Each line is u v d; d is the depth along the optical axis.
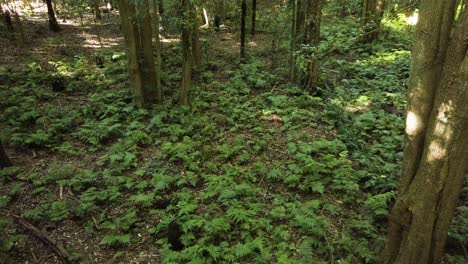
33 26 19.45
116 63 13.55
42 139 7.95
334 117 9.01
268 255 4.76
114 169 6.99
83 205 5.83
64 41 17.09
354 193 6.16
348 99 10.13
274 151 7.71
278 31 14.95
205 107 9.81
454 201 3.67
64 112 9.51
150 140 8.20
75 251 5.03
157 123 8.76
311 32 10.70
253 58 14.14
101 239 5.32
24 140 7.93
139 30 9.38
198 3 8.95
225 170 6.92
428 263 3.94
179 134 8.37
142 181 6.59
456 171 3.52
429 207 3.68
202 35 18.00
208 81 11.97
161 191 6.41
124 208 6.00
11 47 15.33
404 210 3.93
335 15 19.02
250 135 8.43
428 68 3.57
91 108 9.72
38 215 5.67
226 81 12.04
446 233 3.82
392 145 7.54
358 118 8.82
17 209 5.94
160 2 10.55
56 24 18.78
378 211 5.40
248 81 11.84
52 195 6.26
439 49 3.50
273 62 13.44
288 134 8.27
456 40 3.31
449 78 3.37
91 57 14.82
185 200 6.00
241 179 6.65
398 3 13.08
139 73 9.57
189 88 9.62
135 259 4.95
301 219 5.30
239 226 5.40
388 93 10.16
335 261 4.77
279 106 9.84
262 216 5.68
